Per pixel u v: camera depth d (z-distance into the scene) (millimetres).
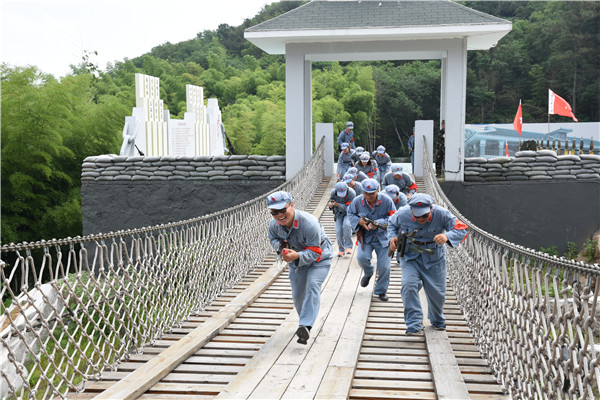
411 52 17906
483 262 6086
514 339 4738
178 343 6012
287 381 4805
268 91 50375
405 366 5438
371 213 7559
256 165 17938
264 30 17203
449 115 17188
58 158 22047
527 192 17062
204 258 8031
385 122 61375
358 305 7320
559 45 54625
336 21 17266
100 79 50312
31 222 21156
